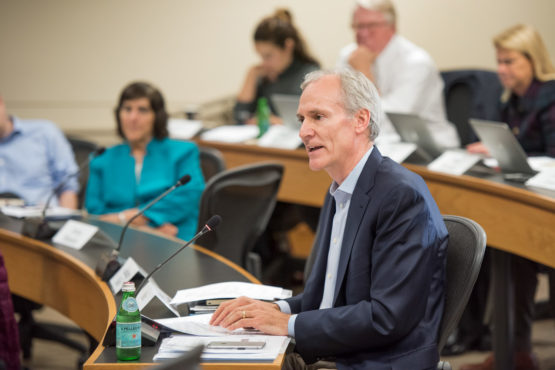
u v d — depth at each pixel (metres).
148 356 2.86
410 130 6.51
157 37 12.20
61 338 6.73
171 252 4.71
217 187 5.11
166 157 6.41
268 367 2.73
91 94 12.52
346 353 3.16
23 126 7.77
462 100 8.14
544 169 5.44
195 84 12.16
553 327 6.95
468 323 6.39
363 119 3.31
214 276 4.09
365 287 3.19
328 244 3.53
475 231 3.26
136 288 3.73
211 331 3.09
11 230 5.43
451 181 5.62
